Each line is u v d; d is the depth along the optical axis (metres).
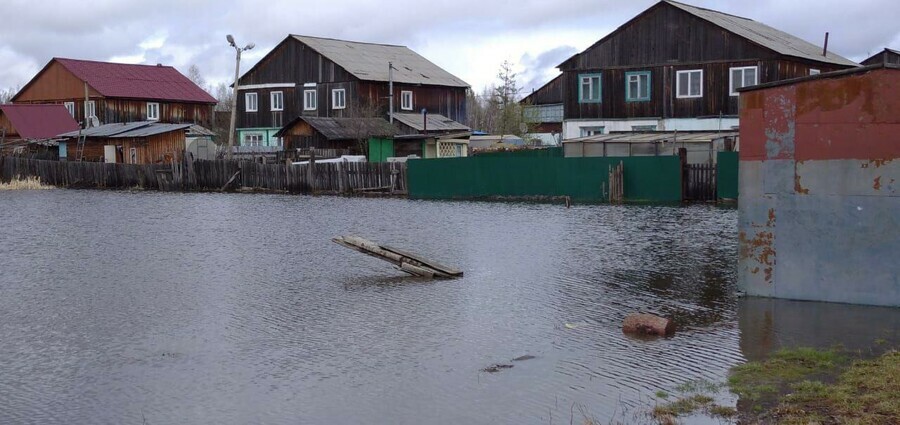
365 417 8.34
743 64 38.03
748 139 12.78
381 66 57.69
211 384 9.51
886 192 11.77
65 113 59.91
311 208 30.34
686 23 39.25
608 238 20.55
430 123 53.59
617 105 41.00
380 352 10.57
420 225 24.11
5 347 11.22
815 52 41.62
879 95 11.69
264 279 15.76
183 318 12.66
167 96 66.31
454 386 9.20
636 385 9.02
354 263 17.52
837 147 12.04
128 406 8.87
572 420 8.08
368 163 37.22
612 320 11.99
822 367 9.12
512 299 13.55
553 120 64.31
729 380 8.89
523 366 9.85
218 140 64.44
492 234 21.72
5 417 8.63
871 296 12.02
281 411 8.58
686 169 30.23
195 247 20.14
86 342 11.41
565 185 32.34
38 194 38.91
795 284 12.59
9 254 19.23
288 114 57.28
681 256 17.58
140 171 42.88
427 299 13.67
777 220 12.63
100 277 16.20
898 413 7.38
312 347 10.88
